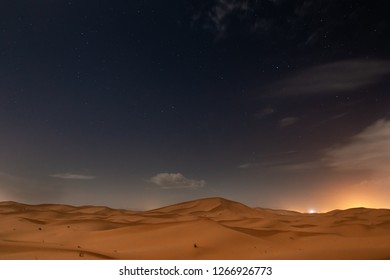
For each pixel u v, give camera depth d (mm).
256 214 113750
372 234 52250
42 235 46250
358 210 110000
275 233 44625
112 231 41906
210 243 33375
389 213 99812
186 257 29078
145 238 37438
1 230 50469
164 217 87125
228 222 72250
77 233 43938
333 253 26609
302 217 104625
